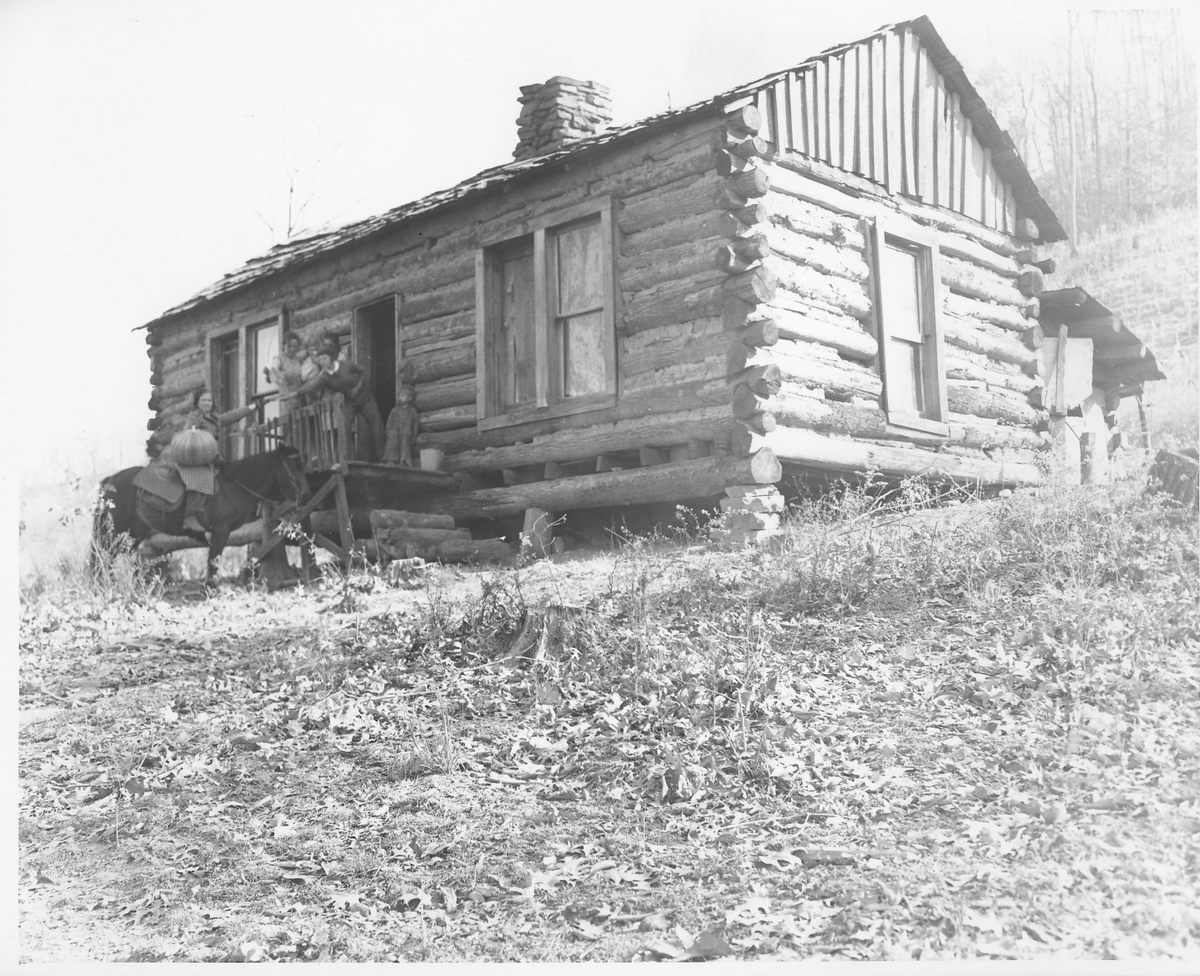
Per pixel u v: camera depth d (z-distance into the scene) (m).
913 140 12.68
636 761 5.85
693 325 10.69
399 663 7.61
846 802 5.16
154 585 11.61
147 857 5.55
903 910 4.26
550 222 11.94
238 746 6.75
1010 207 14.29
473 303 13.03
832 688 6.34
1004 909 4.21
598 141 11.41
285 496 12.33
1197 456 8.43
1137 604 6.77
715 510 10.44
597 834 5.24
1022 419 13.88
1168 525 7.88
